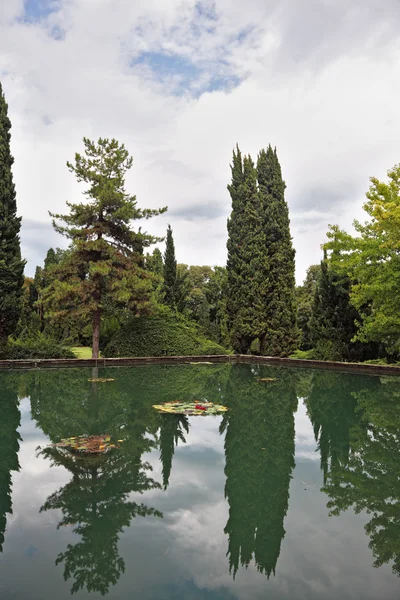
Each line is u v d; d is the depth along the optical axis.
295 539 3.42
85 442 6.13
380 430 7.14
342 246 16.84
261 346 22.19
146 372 15.77
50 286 17.77
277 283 21.84
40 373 15.12
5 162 19.06
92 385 11.95
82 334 28.14
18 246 19.08
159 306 20.48
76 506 4.02
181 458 5.53
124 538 3.39
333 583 2.77
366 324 15.69
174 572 2.90
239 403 9.39
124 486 4.52
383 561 3.05
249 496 4.32
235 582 2.75
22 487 4.46
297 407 9.03
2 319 18.09
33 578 2.82
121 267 18.86
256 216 22.52
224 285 29.03
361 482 4.77
